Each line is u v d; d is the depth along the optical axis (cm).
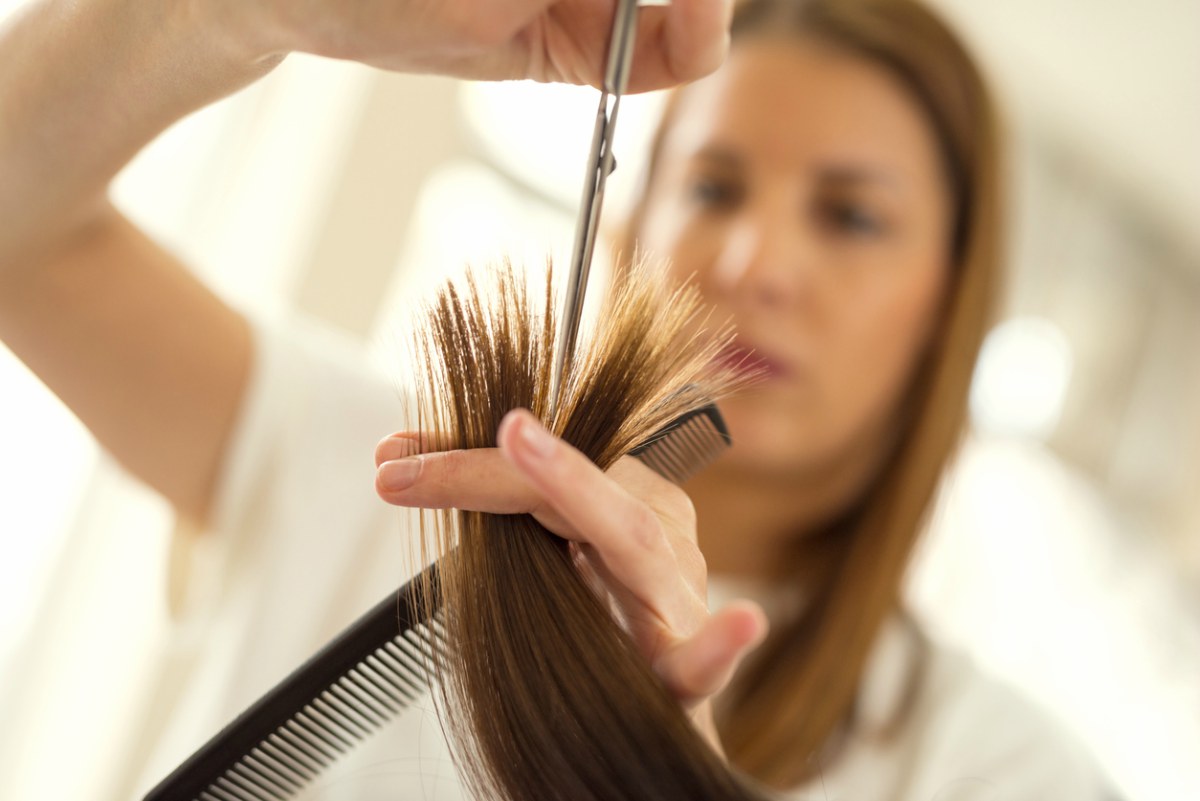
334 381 109
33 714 141
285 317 142
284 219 165
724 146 116
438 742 103
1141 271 442
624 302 55
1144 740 249
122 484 141
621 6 49
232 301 107
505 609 49
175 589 109
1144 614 295
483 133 201
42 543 141
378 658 54
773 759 115
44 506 140
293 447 106
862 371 114
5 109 62
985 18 324
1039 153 389
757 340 108
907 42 116
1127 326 428
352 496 109
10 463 137
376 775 100
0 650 139
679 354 57
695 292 67
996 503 297
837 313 111
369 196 170
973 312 124
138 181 155
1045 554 291
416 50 50
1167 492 429
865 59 116
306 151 166
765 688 119
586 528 45
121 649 140
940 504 132
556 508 47
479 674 49
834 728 121
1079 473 388
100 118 61
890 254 115
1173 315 452
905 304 116
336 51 52
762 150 114
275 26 50
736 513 121
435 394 53
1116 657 273
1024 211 392
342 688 54
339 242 168
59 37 58
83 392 94
